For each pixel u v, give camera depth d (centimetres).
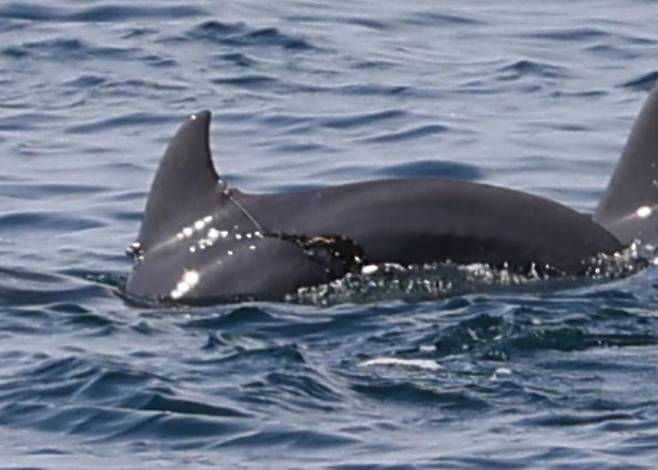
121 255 5525
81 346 4544
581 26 8206
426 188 5031
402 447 3934
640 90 7331
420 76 7500
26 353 4484
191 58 7731
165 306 4881
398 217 4984
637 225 5184
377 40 7994
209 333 4603
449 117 6950
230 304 4866
